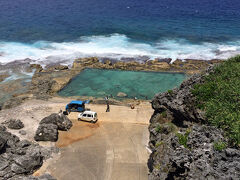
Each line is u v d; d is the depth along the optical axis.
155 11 123.88
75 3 146.00
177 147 19.81
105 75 58.22
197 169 16.31
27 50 72.88
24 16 112.50
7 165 27.22
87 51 72.38
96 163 29.38
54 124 35.84
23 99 47.28
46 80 54.88
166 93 30.69
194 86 27.02
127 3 147.12
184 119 26.70
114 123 37.69
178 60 64.38
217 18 108.25
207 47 74.38
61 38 83.31
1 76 57.28
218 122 20.72
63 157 30.41
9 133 32.47
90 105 43.66
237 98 22.80
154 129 29.08
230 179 14.84
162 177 20.23
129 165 29.00
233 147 17.67
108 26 96.81
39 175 27.44
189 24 99.06
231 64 29.16
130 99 47.38
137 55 69.19
